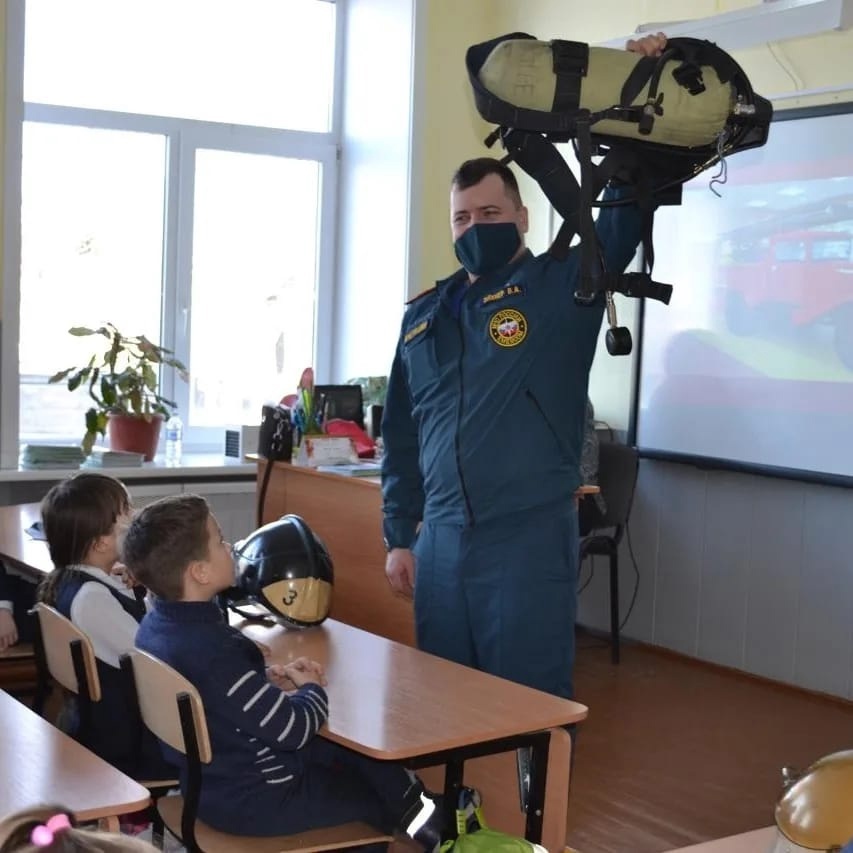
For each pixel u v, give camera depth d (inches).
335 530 161.5
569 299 107.8
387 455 123.5
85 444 199.9
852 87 175.3
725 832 132.3
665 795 142.8
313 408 180.2
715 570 198.5
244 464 209.2
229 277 231.1
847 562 179.5
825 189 179.0
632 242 100.7
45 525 112.5
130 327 221.1
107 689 103.9
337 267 241.8
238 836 89.7
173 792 100.3
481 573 109.6
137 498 198.8
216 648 89.0
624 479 195.6
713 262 195.6
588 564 222.1
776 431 186.4
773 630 189.8
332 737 86.4
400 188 226.4
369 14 232.1
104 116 214.1
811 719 173.6
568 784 92.8
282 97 233.9
